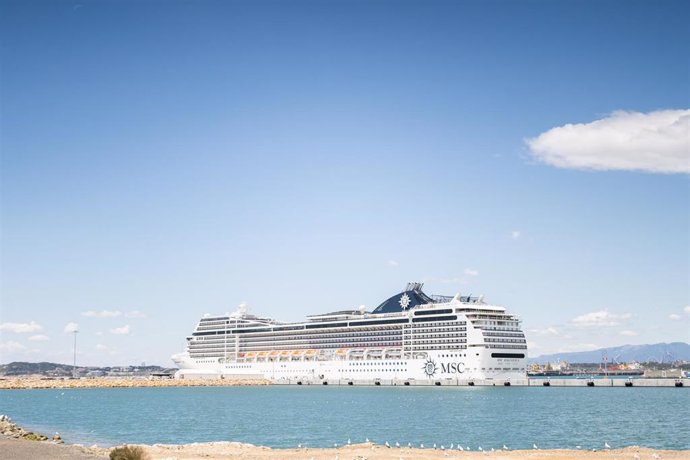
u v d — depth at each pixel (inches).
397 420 5738.2
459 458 3257.9
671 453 3403.1
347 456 3346.5
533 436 4547.2
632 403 7677.2
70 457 3132.4
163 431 5132.9
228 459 3253.0
